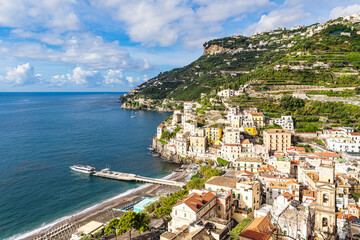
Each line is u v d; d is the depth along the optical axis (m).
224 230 77.88
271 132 192.75
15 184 163.62
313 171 124.31
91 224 111.94
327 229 57.59
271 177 122.56
